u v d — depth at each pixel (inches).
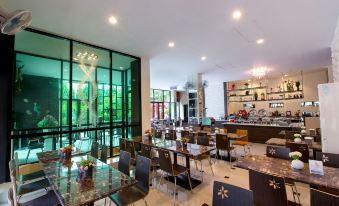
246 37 173.3
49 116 168.2
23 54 158.2
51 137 165.9
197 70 315.3
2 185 129.6
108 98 210.8
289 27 153.2
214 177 154.4
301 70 329.7
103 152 137.8
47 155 125.2
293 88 380.8
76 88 181.8
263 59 250.1
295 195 120.3
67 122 175.0
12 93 140.8
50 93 172.1
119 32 158.1
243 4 118.7
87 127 190.4
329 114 131.0
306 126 251.3
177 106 644.1
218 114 487.8
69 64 173.5
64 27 146.8
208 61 257.8
